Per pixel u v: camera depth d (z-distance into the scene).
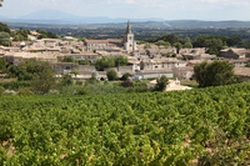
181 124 20.69
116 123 22.34
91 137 19.12
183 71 100.50
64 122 24.44
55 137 20.17
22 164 15.39
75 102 39.44
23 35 158.38
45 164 15.17
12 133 22.67
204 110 24.98
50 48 125.50
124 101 35.69
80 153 15.70
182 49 151.75
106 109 30.39
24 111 33.41
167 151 15.16
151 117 25.53
